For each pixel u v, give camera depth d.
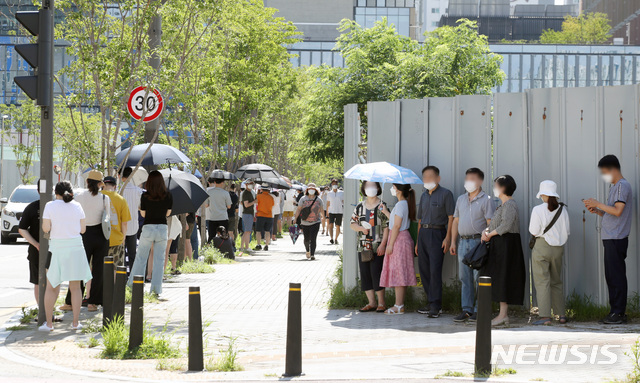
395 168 14.01
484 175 14.13
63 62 76.69
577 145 13.23
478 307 8.55
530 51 103.25
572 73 103.75
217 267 24.48
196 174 30.03
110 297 12.13
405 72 36.94
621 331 11.36
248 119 35.72
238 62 31.94
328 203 38.38
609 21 152.12
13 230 35.69
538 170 13.58
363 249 14.34
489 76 39.41
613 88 12.98
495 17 158.75
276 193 37.03
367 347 10.67
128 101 16.38
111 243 15.06
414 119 14.78
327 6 130.88
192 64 25.33
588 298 13.03
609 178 12.16
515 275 12.44
